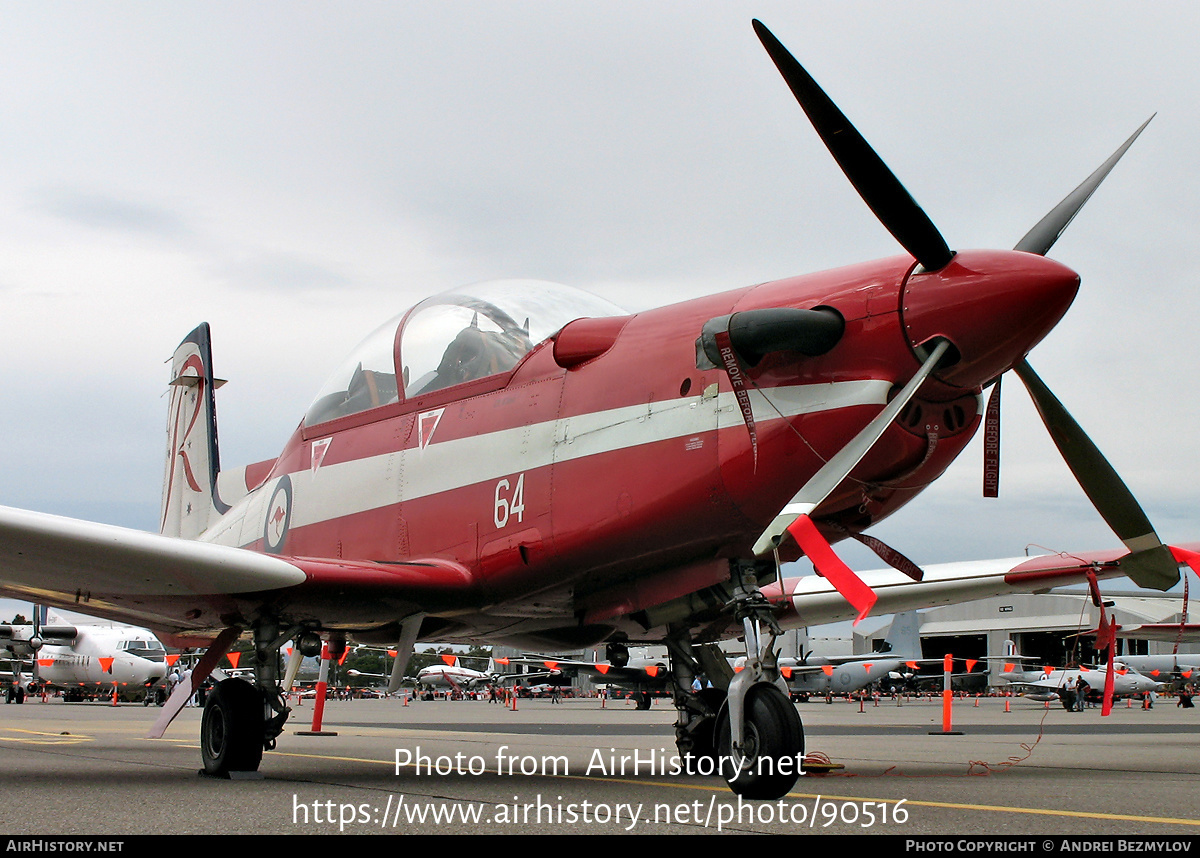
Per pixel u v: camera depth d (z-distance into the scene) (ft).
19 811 12.98
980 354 14.28
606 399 17.70
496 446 19.29
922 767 22.39
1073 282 13.82
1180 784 17.99
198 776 18.25
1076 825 12.01
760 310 15.17
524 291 20.89
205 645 30.42
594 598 19.07
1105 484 17.24
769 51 14.56
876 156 14.32
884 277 15.02
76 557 16.78
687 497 16.14
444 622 20.94
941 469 15.56
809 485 14.32
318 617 19.66
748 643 15.57
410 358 21.70
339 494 22.27
